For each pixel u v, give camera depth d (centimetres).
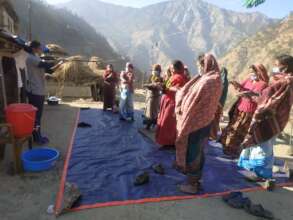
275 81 482
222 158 636
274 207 443
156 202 439
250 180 521
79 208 411
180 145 449
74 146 681
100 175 521
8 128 493
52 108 1234
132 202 432
